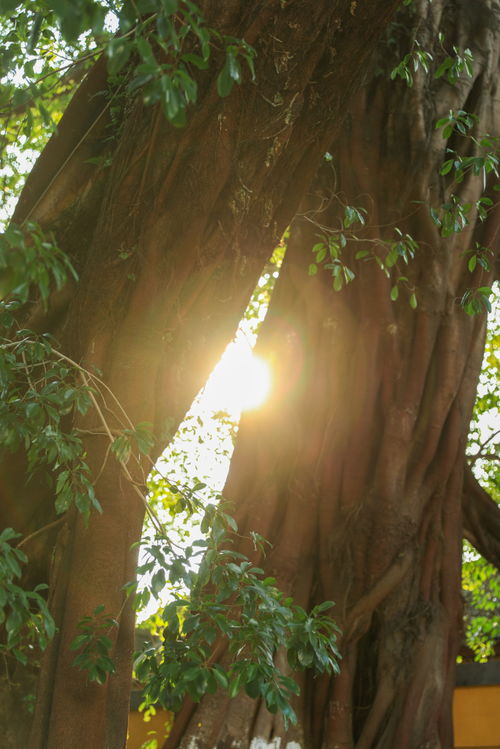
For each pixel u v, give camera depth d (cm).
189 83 310
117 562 468
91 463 474
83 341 506
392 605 876
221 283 511
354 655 862
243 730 814
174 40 317
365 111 942
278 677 400
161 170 487
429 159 930
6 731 565
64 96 909
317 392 929
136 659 423
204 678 393
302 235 970
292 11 468
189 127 479
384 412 906
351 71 505
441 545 908
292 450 923
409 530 886
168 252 492
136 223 493
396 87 945
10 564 362
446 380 917
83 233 604
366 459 898
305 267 957
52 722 450
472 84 979
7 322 472
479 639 1416
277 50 472
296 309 966
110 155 601
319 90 502
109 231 498
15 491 571
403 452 897
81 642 414
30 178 671
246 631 400
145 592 396
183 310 505
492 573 1429
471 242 947
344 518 885
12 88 424
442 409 912
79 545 469
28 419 411
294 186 521
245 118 482
